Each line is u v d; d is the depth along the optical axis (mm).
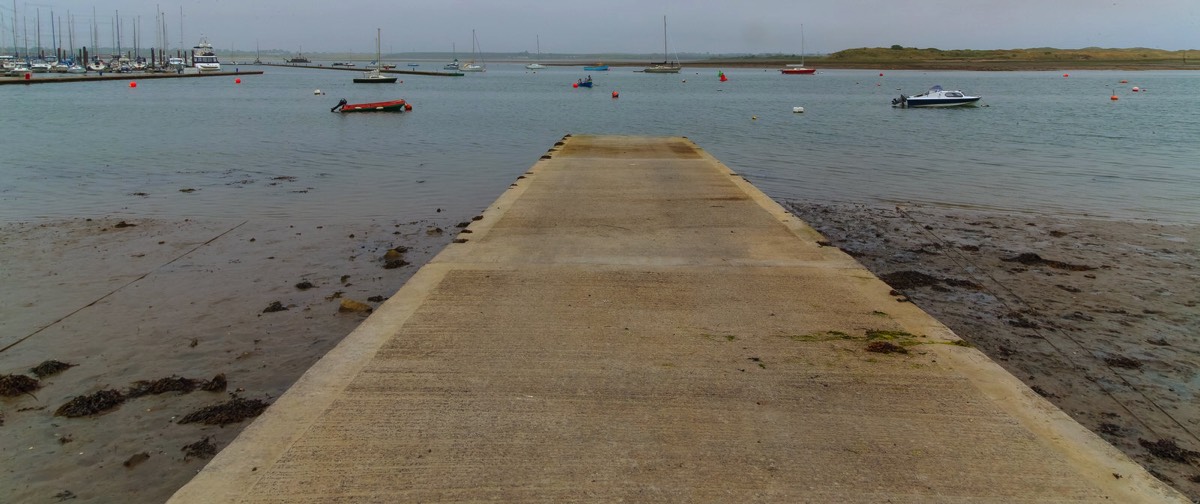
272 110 36000
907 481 2906
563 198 8906
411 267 8469
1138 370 5570
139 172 15562
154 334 6188
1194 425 4684
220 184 14172
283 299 7219
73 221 10719
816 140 23109
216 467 2957
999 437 3260
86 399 4844
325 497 2760
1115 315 6910
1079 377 5430
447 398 3549
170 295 7293
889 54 188500
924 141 23000
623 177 10586
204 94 51844
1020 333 6391
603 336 4387
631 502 2736
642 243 6715
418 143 21578
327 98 48406
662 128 27219
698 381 3771
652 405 3500
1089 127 28406
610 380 3770
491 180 15055
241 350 5848
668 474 2922
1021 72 128375
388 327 4508
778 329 4543
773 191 14047
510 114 34312
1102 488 2879
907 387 3744
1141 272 8477
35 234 9852
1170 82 85000
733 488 2836
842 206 12633
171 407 4805
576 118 31984
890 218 11625
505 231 7152
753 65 174750
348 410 3424
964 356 4156
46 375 5305
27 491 3846
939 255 9312
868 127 28219
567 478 2885
